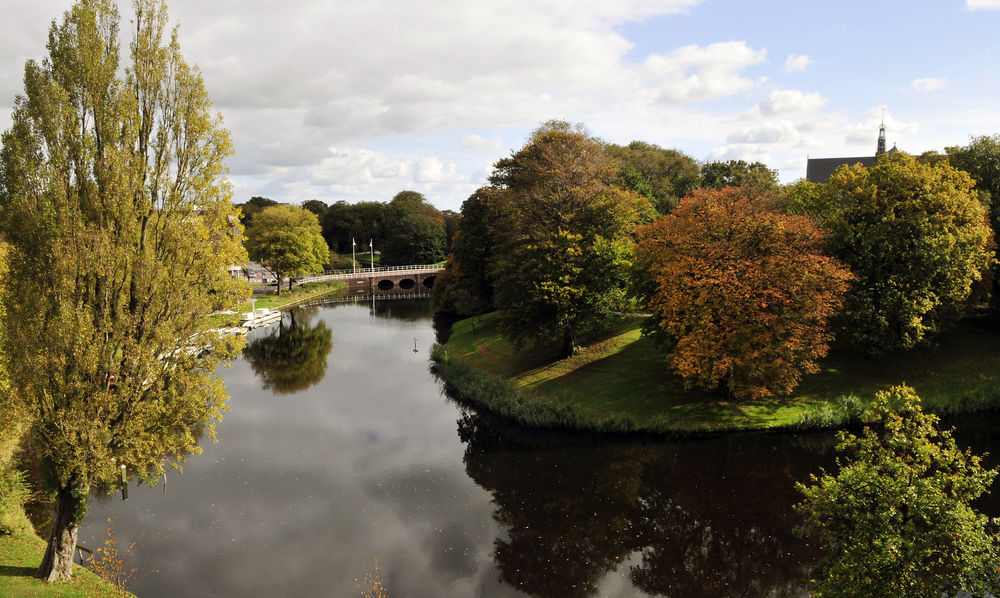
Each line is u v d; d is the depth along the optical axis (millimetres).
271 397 45250
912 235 37125
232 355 19328
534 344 50750
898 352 41500
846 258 39438
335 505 27344
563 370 44000
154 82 17484
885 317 37250
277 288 107188
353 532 24922
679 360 34750
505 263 47844
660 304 36594
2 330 17641
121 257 17156
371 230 173750
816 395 37219
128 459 17422
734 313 33562
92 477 16750
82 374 16391
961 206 37156
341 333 72938
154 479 18500
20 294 16328
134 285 17531
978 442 32000
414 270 134125
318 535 24594
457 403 43562
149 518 25641
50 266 16125
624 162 79562
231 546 23500
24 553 19328
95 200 16750
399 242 148750
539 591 20938
